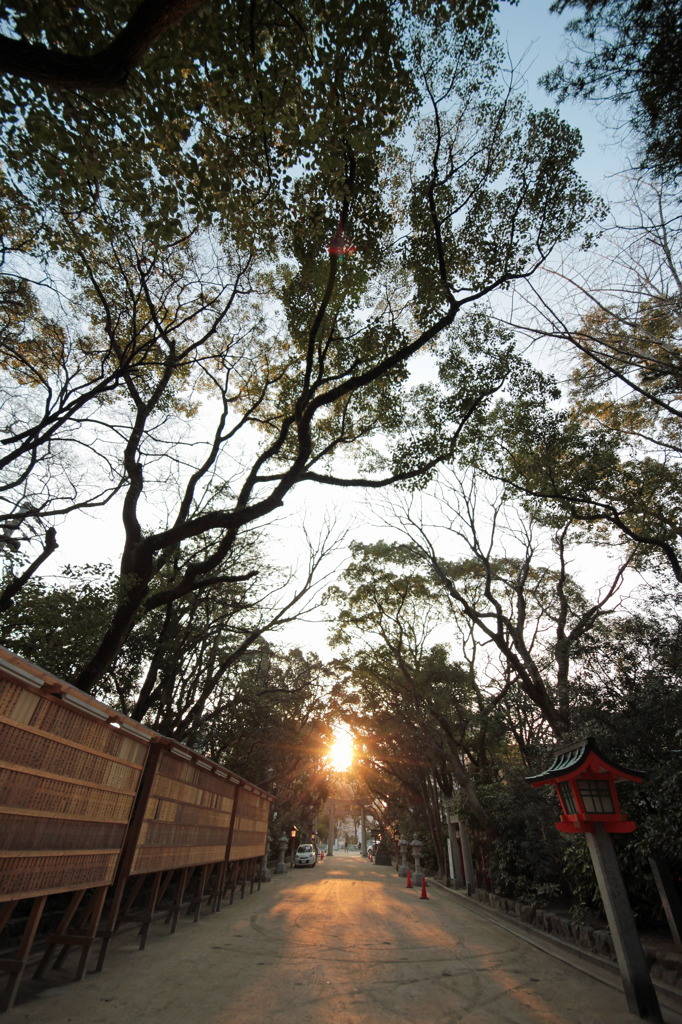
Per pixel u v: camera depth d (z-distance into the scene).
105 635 10.45
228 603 17.06
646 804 7.95
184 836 10.02
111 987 6.20
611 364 11.14
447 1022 5.46
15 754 4.93
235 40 6.71
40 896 5.40
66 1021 4.98
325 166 8.04
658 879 7.43
